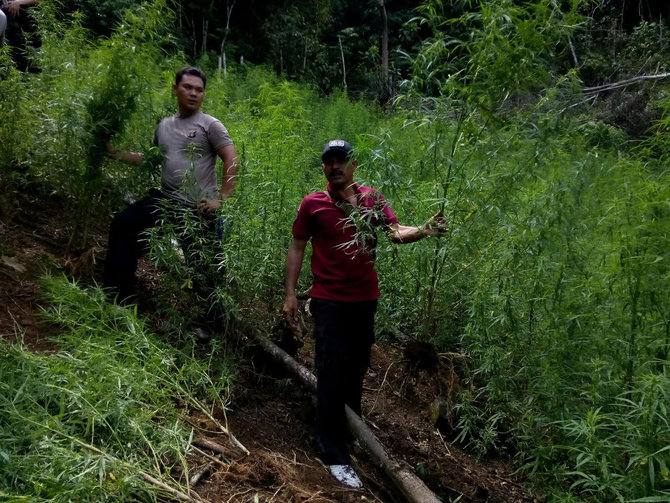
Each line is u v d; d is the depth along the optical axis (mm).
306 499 3066
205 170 4164
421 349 4383
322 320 3637
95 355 3209
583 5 3701
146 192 4406
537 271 3664
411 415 4371
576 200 3477
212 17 16469
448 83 3752
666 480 2764
